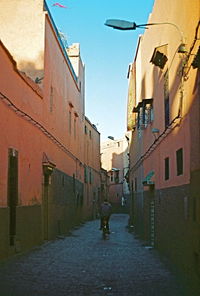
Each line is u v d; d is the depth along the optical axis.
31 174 13.48
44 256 12.05
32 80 14.80
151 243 15.75
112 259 11.97
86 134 36.16
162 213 12.54
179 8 9.59
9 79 11.04
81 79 31.78
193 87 8.00
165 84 12.20
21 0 16.89
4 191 10.41
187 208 8.59
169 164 11.21
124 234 22.67
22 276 8.83
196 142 7.70
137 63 22.17
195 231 7.71
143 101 15.95
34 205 13.82
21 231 12.04
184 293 7.47
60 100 20.34
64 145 21.67
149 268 10.34
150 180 14.91
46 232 16.47
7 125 10.77
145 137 17.83
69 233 21.33
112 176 58.09
